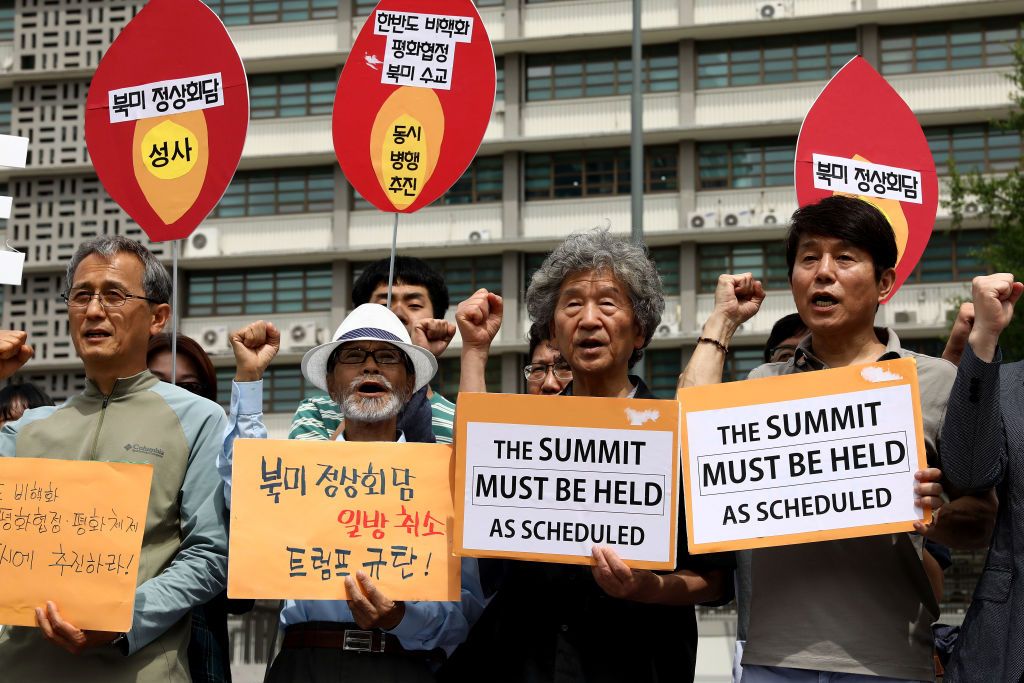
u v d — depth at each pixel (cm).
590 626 393
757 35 2809
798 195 553
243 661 996
